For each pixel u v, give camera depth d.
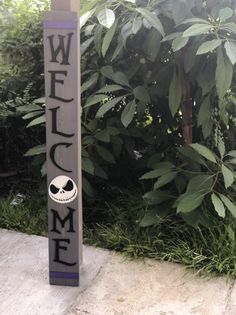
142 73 1.96
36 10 2.29
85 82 1.98
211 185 1.76
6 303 1.55
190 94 1.96
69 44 1.45
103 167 2.11
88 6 1.78
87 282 1.67
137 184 2.18
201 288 1.63
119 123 2.03
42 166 2.10
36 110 2.05
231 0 1.73
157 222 1.83
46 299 1.58
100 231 1.96
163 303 1.55
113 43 1.93
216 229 1.80
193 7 1.73
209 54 1.74
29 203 2.24
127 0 1.72
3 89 2.31
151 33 1.76
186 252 1.77
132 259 1.80
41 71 2.29
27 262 1.80
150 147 2.10
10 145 2.48
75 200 1.57
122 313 1.51
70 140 1.52
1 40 2.26
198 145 1.75
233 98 1.84
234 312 1.51
